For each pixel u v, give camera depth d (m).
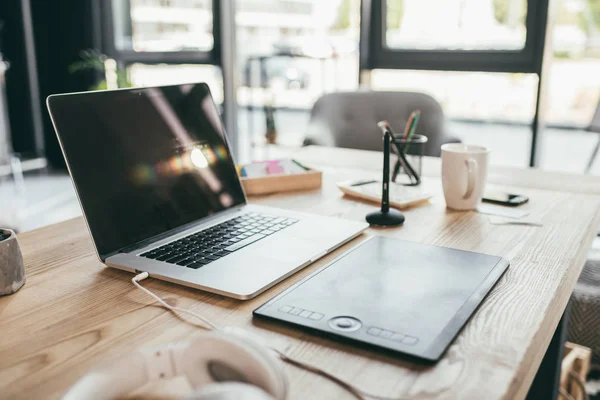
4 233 0.74
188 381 0.49
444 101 3.30
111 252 0.81
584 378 1.51
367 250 0.84
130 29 4.39
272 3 3.84
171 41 4.21
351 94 2.31
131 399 0.49
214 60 4.04
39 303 0.69
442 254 0.83
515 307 0.67
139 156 0.90
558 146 4.36
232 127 4.14
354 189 1.20
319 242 0.87
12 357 0.56
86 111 0.83
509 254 0.85
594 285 1.57
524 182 1.33
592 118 2.64
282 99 4.08
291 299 0.67
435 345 0.56
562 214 1.07
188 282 0.72
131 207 0.86
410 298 0.67
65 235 0.95
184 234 0.91
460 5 3.10
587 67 3.03
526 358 0.56
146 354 0.46
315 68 3.75
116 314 0.66
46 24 4.61
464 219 1.04
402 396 0.49
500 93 3.12
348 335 0.58
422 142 1.26
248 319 0.64
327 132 2.24
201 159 1.01
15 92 4.79
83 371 0.54
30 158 4.95
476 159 1.06
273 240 0.88
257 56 4.04
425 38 3.26
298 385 0.51
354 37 3.38
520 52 2.97
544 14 2.85
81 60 4.57
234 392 0.34
